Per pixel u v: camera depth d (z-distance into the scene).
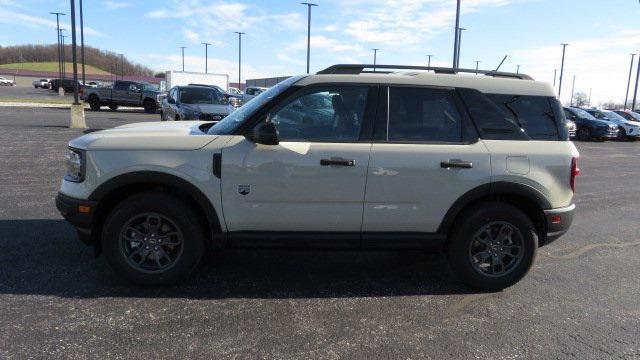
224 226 4.17
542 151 4.36
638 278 4.98
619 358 3.39
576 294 4.52
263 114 4.18
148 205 4.10
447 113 4.35
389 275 4.86
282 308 4.00
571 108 26.09
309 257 5.30
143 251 4.25
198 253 4.25
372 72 4.51
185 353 3.26
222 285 4.43
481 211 4.35
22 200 7.11
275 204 4.14
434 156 4.21
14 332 3.44
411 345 3.48
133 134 4.24
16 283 4.27
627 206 8.54
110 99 30.80
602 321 3.97
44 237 5.50
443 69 4.60
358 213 4.22
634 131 25.14
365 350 3.38
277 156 4.08
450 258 4.46
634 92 49.50
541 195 4.34
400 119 4.29
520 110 4.43
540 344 3.56
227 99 15.37
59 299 3.99
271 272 4.81
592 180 11.41
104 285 4.30
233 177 4.09
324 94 4.25
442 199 4.26
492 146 4.31
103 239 4.15
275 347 3.38
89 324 3.60
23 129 16.44
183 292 4.23
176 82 39.94
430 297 4.34
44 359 3.13
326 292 4.37
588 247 6.03
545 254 5.72
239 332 3.57
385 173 4.16
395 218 4.26
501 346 3.51
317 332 3.61
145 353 3.24
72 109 17.62
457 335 3.65
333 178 4.13
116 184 4.05
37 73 97.56
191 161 4.06
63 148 12.33
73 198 4.13
